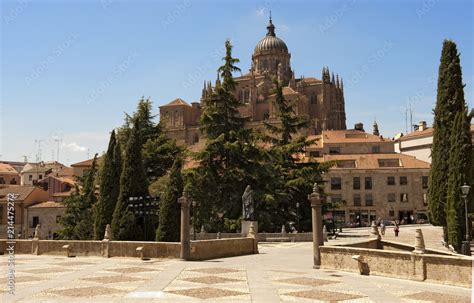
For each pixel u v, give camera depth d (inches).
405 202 3216.0
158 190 1560.0
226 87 1860.2
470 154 1179.9
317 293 535.5
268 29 5969.5
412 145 3767.2
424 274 619.2
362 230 2600.9
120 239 1149.7
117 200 1237.7
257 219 1713.8
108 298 501.0
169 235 1101.1
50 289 560.1
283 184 1843.0
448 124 1256.8
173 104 5487.2
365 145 3535.9
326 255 765.9
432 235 2022.6
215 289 558.3
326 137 3742.6
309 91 5556.1
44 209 2755.9
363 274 692.7
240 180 1777.8
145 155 1820.9
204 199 1704.0
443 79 1279.5
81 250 1009.5
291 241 1563.7
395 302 487.2
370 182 3253.0
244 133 1841.8
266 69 5570.9
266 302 482.3
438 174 1261.1
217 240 982.4
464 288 571.5
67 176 3639.3
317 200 788.0
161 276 673.6
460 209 1162.0
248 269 762.2
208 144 1740.9
